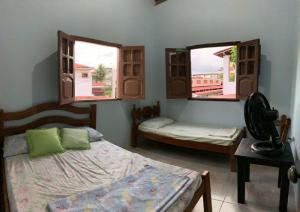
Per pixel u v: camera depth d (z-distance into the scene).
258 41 3.72
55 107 3.40
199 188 2.10
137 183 1.94
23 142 2.79
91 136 3.36
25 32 3.06
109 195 1.73
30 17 3.09
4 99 2.94
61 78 3.06
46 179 2.13
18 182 2.04
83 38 3.71
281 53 3.82
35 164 2.47
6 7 2.87
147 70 5.03
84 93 4.15
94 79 4.27
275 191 2.81
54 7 3.33
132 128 4.66
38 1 3.16
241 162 2.47
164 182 1.95
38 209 1.62
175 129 4.25
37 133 2.85
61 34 3.04
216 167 3.63
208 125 4.54
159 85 5.21
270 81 3.95
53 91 3.42
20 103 3.09
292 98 3.52
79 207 1.57
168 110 5.17
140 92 4.39
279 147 2.48
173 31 4.92
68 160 2.61
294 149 2.84
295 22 3.58
